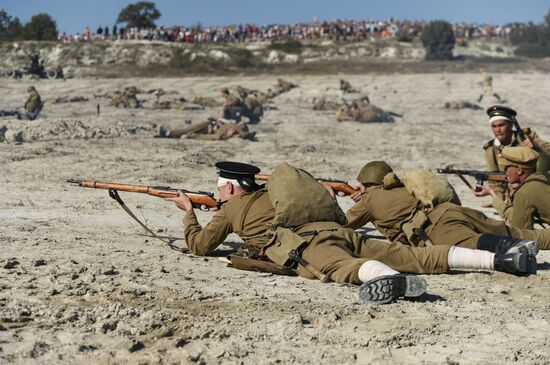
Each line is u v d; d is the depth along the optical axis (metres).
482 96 88.75
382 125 67.12
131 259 16.14
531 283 15.01
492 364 10.52
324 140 55.00
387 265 15.25
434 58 157.75
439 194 16.84
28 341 10.64
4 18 167.50
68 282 13.73
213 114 72.56
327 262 14.51
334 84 111.56
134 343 10.70
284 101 89.06
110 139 48.84
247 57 152.88
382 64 149.50
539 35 176.12
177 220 23.39
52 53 151.00
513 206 18.39
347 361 10.49
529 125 69.19
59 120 49.91
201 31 181.75
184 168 38.22
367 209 17.36
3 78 115.50
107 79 119.50
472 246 16.02
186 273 15.08
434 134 61.41
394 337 11.34
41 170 35.06
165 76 129.00
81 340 10.80
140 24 177.62
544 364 10.57
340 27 184.75
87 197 27.58
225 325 11.71
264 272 15.45
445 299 13.57
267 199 15.91
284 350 10.80
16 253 16.12
